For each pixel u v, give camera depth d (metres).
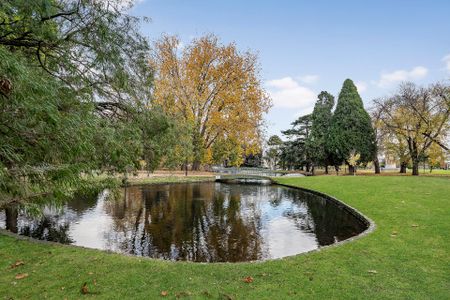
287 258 5.84
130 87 6.59
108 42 5.30
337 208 14.39
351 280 4.71
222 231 9.92
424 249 6.34
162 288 4.37
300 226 10.72
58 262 5.42
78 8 4.91
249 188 23.81
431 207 10.92
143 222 11.10
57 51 4.92
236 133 30.41
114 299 4.00
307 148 41.25
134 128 6.87
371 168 56.38
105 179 5.96
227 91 30.48
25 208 3.30
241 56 30.75
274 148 63.59
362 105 34.81
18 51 4.51
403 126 27.67
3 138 2.94
